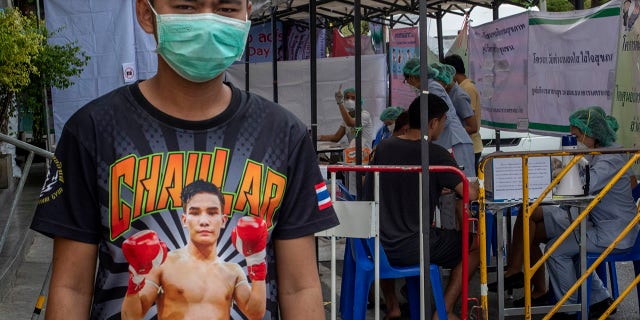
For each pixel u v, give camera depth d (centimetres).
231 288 174
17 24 780
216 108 180
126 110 175
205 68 175
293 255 185
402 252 449
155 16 177
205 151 175
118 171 171
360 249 449
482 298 427
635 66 582
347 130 949
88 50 1102
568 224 494
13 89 822
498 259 457
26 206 868
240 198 175
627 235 491
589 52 628
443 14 986
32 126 1200
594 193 480
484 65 832
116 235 171
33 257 665
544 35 692
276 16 970
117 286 172
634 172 601
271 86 1091
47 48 1023
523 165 427
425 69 374
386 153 466
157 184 171
